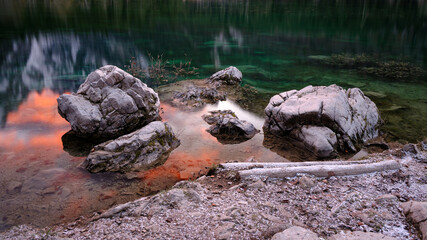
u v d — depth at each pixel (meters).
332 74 14.03
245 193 4.79
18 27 21.53
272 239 3.57
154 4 39.81
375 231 3.86
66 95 7.46
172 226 3.94
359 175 5.33
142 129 6.75
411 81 13.04
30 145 6.91
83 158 6.43
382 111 9.40
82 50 16.81
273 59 16.62
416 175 5.27
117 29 22.78
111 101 7.43
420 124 8.45
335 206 4.41
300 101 7.64
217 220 4.04
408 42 22.02
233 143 7.34
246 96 10.79
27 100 9.92
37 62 14.51
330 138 6.82
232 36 22.44
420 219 3.90
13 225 4.36
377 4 45.88
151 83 11.77
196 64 15.03
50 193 5.16
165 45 18.81
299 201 4.58
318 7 41.78
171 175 5.87
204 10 36.34
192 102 9.80
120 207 4.38
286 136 7.68
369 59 17.03
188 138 7.48
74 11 30.39
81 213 4.69
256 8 39.62
